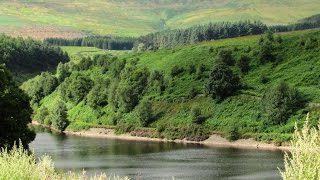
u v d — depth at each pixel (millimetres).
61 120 145375
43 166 17562
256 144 111062
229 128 118438
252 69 144625
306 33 157500
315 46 147750
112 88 148125
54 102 168125
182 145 112938
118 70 163875
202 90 140750
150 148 106000
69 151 97625
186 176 67250
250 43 160375
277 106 118125
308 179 11500
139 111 134250
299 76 135750
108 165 77562
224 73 134125
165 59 168500
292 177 11844
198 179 64875
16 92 65188
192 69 151625
